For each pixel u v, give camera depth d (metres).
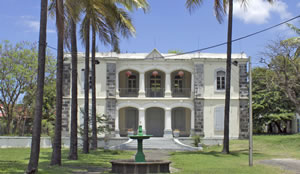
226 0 24.42
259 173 14.38
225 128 24.28
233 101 36.41
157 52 37.12
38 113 12.90
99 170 15.23
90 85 36.28
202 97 36.28
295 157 22.00
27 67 37.66
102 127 29.05
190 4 23.27
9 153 24.23
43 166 15.84
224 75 36.59
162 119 39.78
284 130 47.38
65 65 36.19
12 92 37.72
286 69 30.33
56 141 16.30
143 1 20.61
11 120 38.72
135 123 39.53
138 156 15.00
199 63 36.59
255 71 43.53
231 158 21.19
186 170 15.34
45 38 13.16
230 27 23.81
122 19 23.69
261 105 40.75
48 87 40.44
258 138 33.53
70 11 14.51
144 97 36.97
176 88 38.91
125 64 37.12
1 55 36.72
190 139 35.31
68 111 35.84
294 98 30.52
